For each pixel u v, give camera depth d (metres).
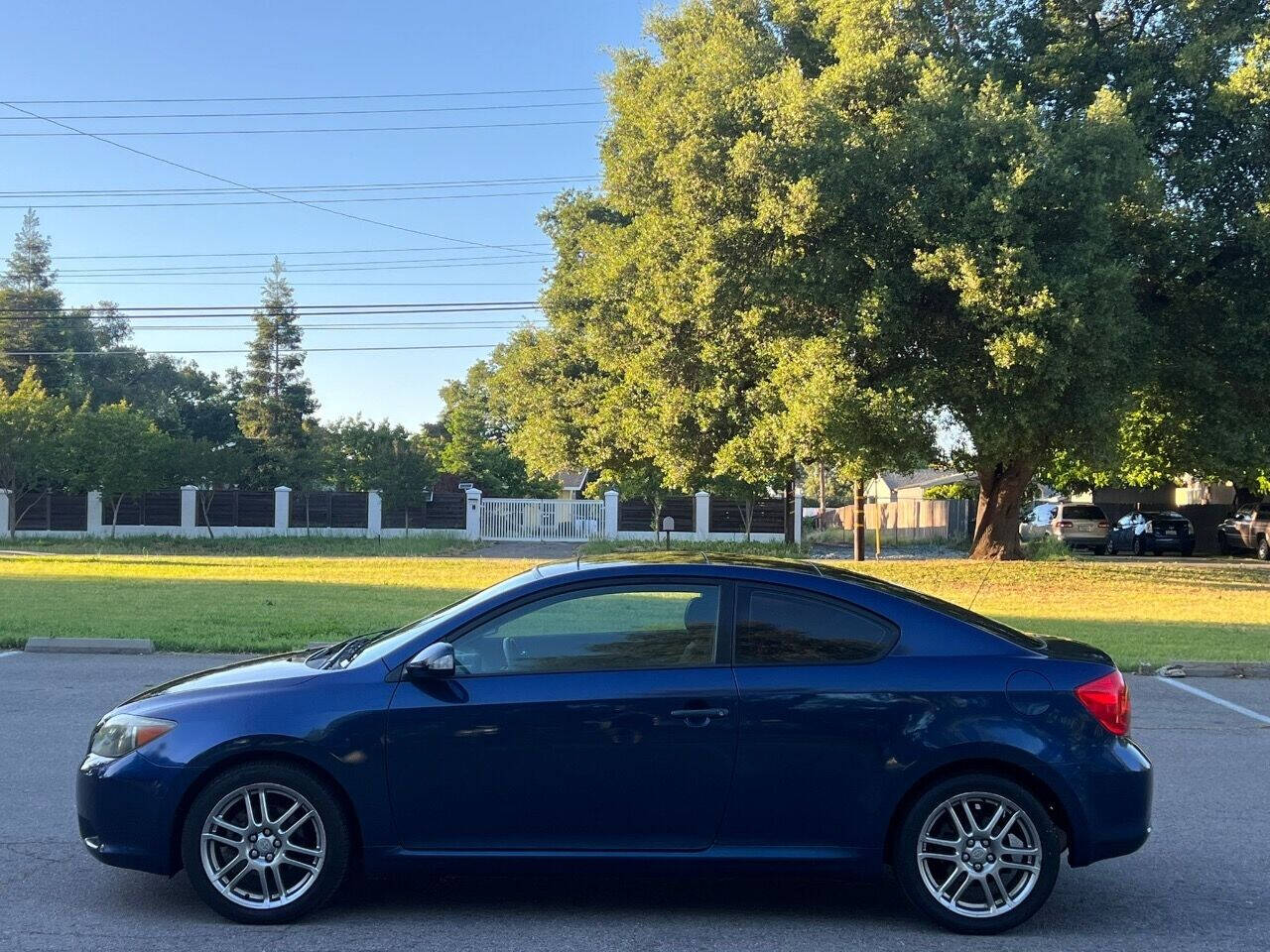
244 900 4.86
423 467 40.53
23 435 38.34
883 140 19.09
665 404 23.44
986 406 19.59
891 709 4.91
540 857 4.89
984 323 18.39
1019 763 4.89
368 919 4.98
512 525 40.56
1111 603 18.89
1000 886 4.88
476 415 52.69
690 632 5.09
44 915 4.98
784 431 20.30
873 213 19.55
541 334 35.25
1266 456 23.02
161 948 4.61
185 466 40.00
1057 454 25.34
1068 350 18.03
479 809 4.88
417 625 5.47
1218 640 13.93
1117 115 18.50
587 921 5.00
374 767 4.86
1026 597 19.77
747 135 19.25
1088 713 4.98
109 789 4.90
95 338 74.81
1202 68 20.50
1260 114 20.20
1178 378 22.66
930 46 20.84
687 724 4.89
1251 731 9.20
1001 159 18.53
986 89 19.09
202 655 12.02
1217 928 5.03
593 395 33.12
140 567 24.77
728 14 23.25
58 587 18.53
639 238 23.64
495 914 5.08
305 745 4.85
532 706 4.89
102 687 10.16
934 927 5.00
